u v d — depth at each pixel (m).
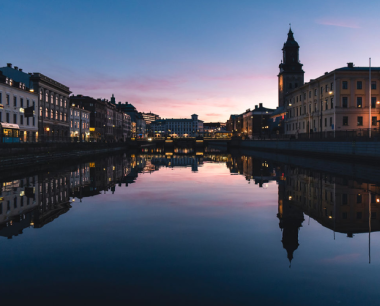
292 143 61.31
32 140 48.00
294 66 123.62
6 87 50.06
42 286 6.29
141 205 14.21
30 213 12.59
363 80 60.66
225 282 6.43
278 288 6.16
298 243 8.72
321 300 5.71
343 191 17.88
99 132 109.00
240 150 104.69
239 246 8.55
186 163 43.91
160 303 5.64
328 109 63.75
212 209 13.30
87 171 30.69
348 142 39.38
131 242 8.91
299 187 19.66
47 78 66.25
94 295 5.94
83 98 102.88
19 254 7.97
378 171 29.14
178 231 9.99
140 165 39.50
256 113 142.00
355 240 9.03
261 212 12.71
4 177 25.23
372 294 5.93
